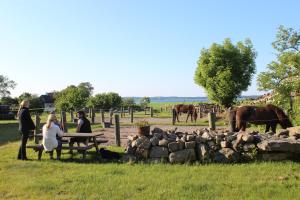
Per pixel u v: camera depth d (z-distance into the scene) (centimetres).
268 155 976
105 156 1088
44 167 986
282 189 720
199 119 3200
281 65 1717
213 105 4303
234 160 980
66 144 1354
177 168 927
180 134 1084
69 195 723
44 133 1084
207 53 4556
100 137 1719
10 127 2745
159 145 1021
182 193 710
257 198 666
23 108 1123
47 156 1179
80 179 839
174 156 994
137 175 866
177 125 2427
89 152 1209
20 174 916
